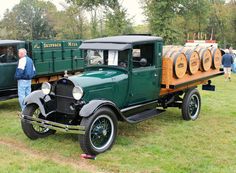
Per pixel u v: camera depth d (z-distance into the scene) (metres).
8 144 6.68
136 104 7.30
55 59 11.25
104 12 36.75
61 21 46.75
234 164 5.70
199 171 5.38
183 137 7.12
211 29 53.91
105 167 5.54
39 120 6.32
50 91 6.61
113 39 7.08
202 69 8.91
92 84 6.30
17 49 9.91
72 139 6.90
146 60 7.19
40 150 6.33
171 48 8.42
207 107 10.29
